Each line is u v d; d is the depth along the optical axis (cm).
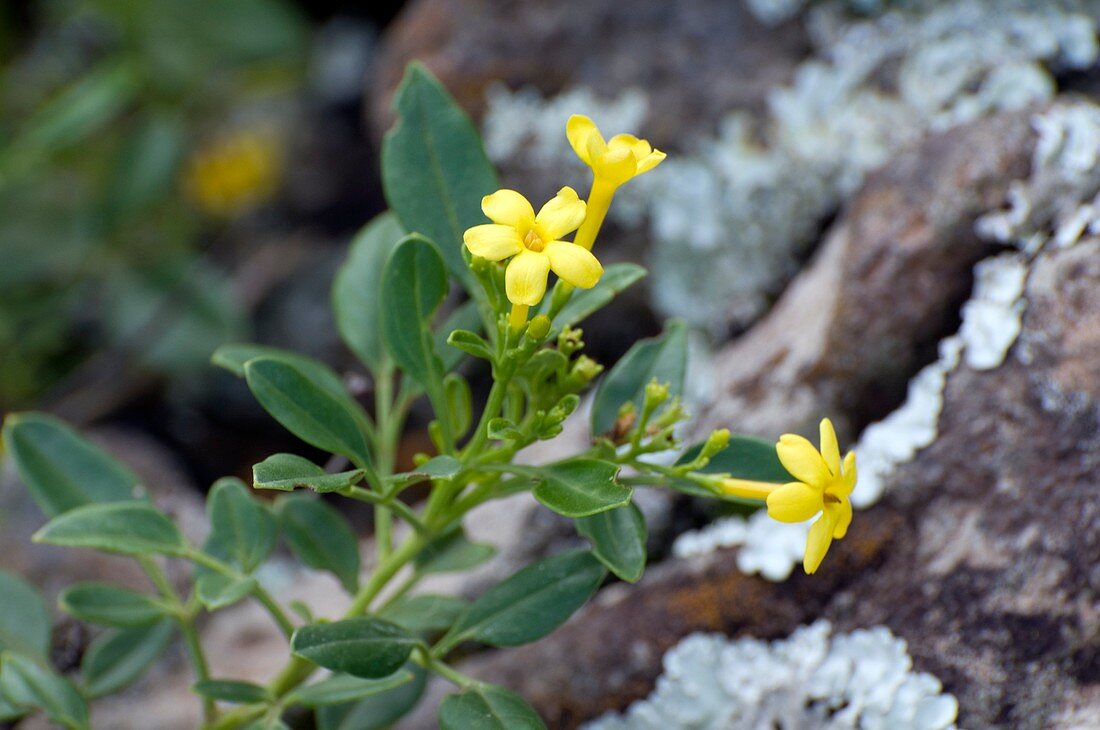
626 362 32
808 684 33
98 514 32
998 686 32
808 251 39
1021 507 33
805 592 34
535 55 40
